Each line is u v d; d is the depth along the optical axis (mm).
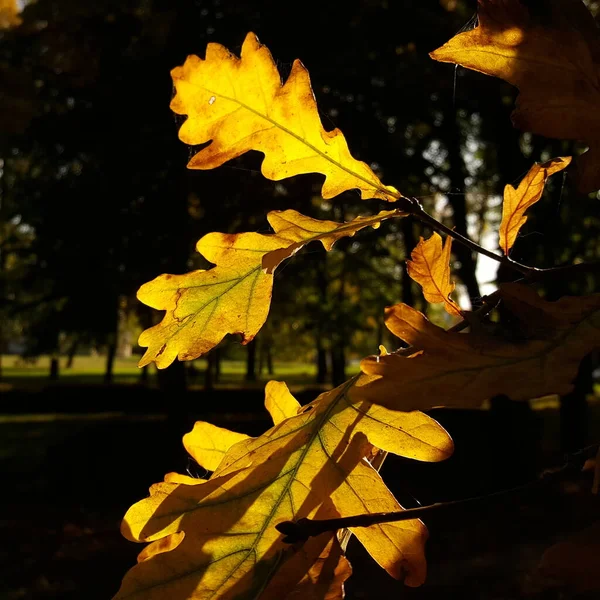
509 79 737
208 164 792
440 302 889
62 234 11383
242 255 840
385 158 9797
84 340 13172
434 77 9008
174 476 908
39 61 10641
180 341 860
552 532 7164
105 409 22938
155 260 11312
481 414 12047
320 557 720
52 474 11617
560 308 491
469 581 6086
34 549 8211
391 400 464
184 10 9656
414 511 632
